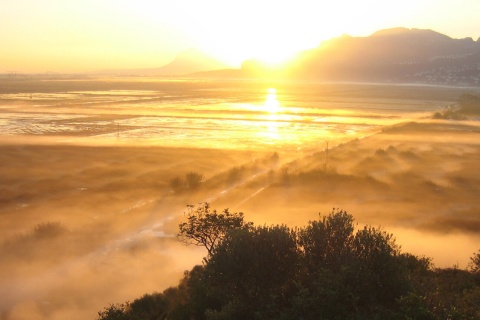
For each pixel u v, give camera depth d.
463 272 16.53
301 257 13.44
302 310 11.70
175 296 17.34
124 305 18.75
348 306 11.69
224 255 13.12
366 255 12.97
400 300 11.41
